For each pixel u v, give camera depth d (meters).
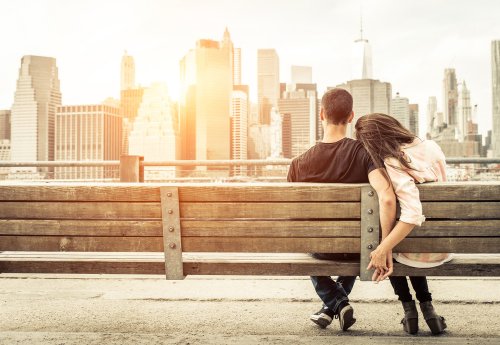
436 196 2.41
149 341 2.76
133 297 3.94
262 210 2.47
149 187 2.48
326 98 2.80
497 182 2.40
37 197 2.54
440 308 3.65
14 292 4.09
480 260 2.56
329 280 2.91
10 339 2.78
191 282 4.42
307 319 3.40
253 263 2.53
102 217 2.54
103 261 2.58
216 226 2.49
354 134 2.81
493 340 2.72
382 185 2.39
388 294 3.99
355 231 2.47
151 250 2.55
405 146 2.53
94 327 3.25
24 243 2.59
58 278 4.55
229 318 3.43
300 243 2.49
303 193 2.44
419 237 2.47
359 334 3.06
